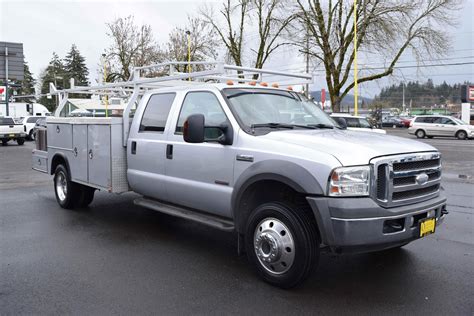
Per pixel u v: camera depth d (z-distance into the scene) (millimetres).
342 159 3930
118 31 40156
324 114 5852
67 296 4148
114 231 6477
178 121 5605
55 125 7996
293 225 4102
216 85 5246
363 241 3848
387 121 60250
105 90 8367
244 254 5328
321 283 4469
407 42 29000
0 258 5238
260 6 31922
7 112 33188
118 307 3912
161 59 39500
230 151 4754
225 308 3895
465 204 8391
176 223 6977
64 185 7973
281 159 4246
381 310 3852
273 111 5219
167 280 4551
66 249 5598
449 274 4695
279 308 3895
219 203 4953
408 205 4145
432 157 4461
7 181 11719
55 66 92125
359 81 30625
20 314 3781
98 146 6609
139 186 6203
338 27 29250
